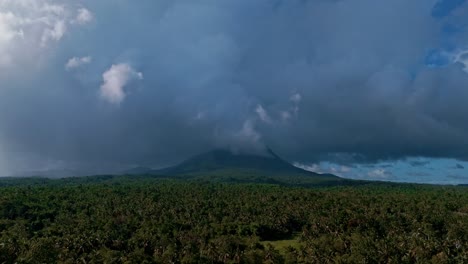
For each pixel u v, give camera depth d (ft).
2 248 430.61
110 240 503.61
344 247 486.38
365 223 580.30
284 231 609.83
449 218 611.47
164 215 653.71
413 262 441.68
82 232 527.40
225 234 559.79
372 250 454.40
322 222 599.57
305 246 513.86
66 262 424.46
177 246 494.18
